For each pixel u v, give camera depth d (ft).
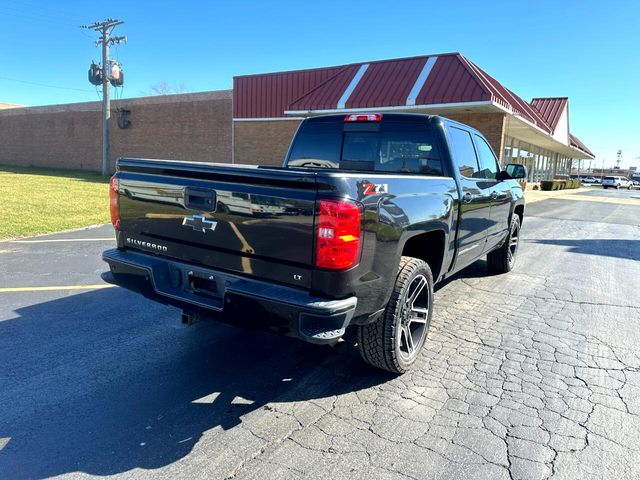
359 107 61.67
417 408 10.21
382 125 15.40
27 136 140.67
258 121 83.30
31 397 10.32
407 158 14.88
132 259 11.55
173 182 10.64
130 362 12.18
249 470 8.08
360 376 11.69
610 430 9.51
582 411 10.21
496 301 18.10
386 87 61.87
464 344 13.79
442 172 14.11
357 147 16.01
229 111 91.09
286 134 80.53
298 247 8.95
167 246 11.10
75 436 8.95
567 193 114.11
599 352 13.39
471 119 61.21
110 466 8.13
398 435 9.19
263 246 9.37
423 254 13.28
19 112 141.38
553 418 9.91
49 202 45.14
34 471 7.97
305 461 8.34
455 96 54.85
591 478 8.05
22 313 15.55
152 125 105.40
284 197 8.98
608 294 19.38
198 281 10.76
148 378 11.34
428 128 14.47
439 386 11.23
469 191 14.76
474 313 16.62
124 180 11.79
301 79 77.20
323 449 8.70
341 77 68.18
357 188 8.98
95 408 9.95
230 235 9.83
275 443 8.86
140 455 8.44
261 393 10.77
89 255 24.34
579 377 11.81
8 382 10.94
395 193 10.24
